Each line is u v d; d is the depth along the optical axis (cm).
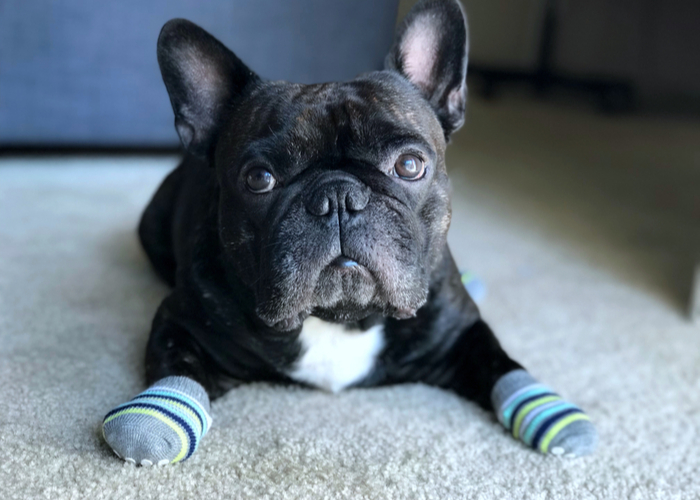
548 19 248
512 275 83
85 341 59
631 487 44
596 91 227
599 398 55
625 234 102
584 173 142
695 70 246
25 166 127
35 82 121
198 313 51
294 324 45
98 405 49
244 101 51
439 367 55
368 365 53
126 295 70
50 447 44
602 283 82
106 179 120
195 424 44
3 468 41
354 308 44
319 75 123
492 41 254
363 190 42
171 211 70
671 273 86
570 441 46
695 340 67
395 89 50
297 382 54
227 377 53
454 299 54
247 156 45
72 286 72
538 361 61
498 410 50
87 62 123
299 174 45
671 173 145
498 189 126
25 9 116
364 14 115
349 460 45
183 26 50
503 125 194
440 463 45
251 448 45
